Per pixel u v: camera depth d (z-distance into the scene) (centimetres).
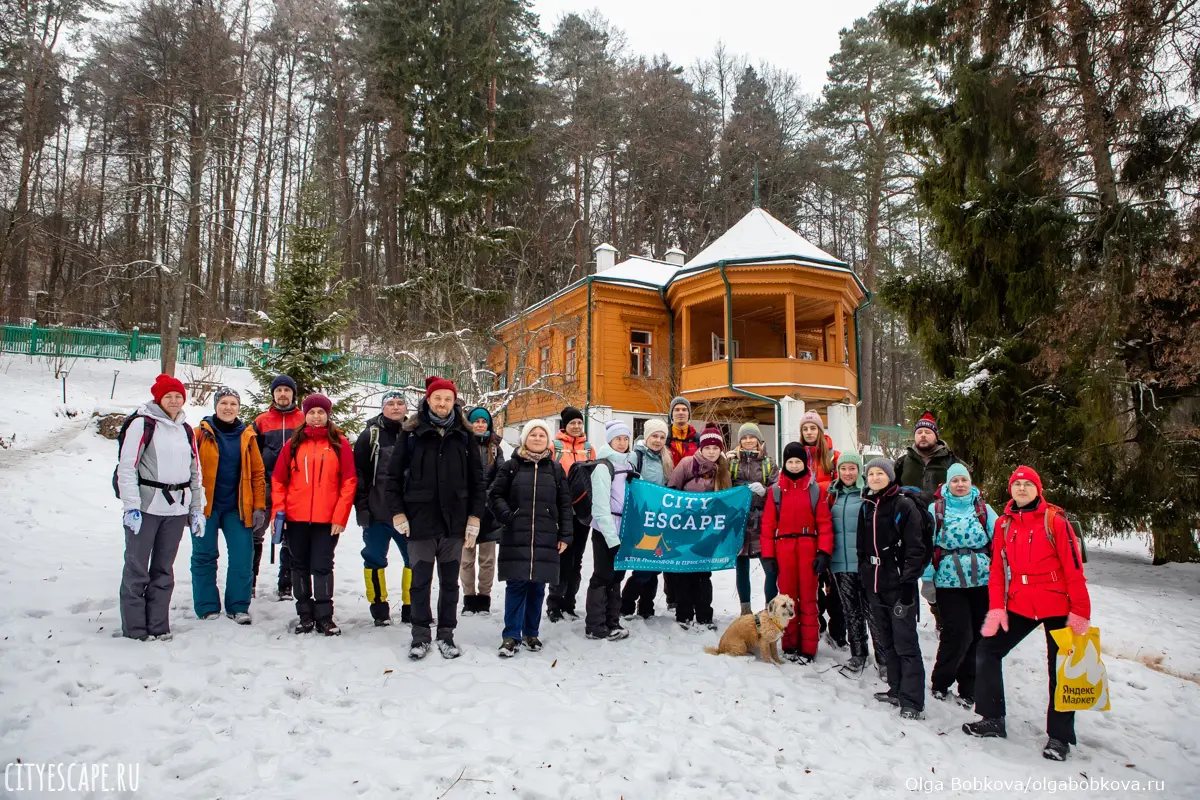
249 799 324
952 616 545
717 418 1989
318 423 586
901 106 2709
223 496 592
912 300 1349
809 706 509
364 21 3153
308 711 426
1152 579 1188
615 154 3647
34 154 2848
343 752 376
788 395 1861
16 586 627
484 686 478
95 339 2311
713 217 3762
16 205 2519
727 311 1911
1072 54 1111
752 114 3978
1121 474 1120
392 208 3203
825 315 2228
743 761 416
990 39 1195
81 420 1548
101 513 979
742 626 604
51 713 392
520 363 1695
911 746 462
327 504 578
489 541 643
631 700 488
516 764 376
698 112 4006
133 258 2906
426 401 549
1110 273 1070
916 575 509
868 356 3806
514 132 3073
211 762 355
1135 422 1127
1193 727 540
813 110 3331
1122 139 1102
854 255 3700
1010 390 1186
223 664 482
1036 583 484
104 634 525
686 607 691
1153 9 1004
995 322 1264
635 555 647
